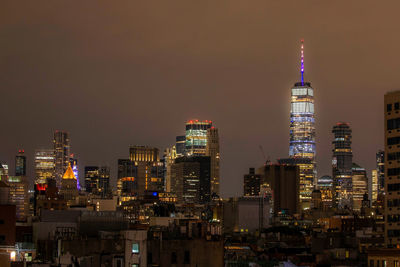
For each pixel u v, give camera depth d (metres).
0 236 165.75
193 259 151.25
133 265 147.38
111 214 170.50
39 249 162.88
